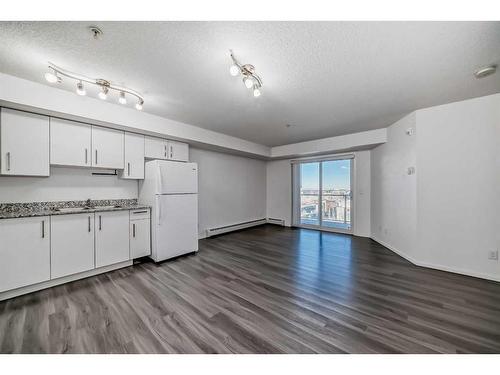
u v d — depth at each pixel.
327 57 1.81
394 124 3.64
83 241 2.61
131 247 3.06
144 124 3.12
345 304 2.04
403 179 3.38
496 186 2.54
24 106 2.21
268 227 6.03
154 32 1.50
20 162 2.30
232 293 2.26
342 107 2.95
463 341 1.54
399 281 2.54
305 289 2.35
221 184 5.20
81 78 2.08
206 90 2.42
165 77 2.13
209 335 1.61
